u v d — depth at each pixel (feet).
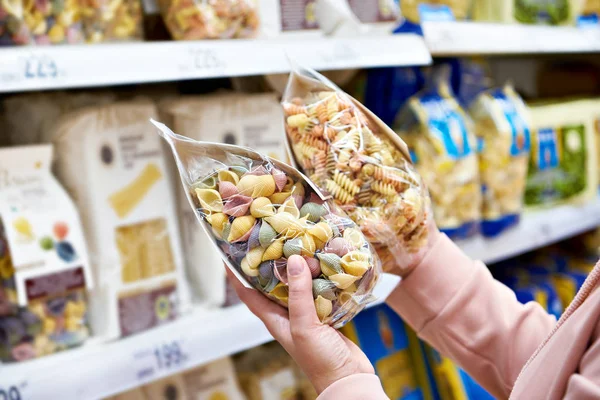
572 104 5.83
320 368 1.98
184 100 3.67
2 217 3.00
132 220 3.45
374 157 2.42
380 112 4.96
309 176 2.45
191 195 2.11
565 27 5.41
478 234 4.91
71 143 3.37
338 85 5.06
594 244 6.53
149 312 3.47
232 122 3.73
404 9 4.31
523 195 5.49
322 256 2.01
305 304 1.94
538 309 2.72
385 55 3.93
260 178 2.04
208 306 3.76
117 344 3.26
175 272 3.60
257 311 2.17
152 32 4.18
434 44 4.24
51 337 3.17
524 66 7.23
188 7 3.43
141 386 3.89
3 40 2.94
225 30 3.53
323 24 4.05
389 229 2.42
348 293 2.06
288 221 2.01
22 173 3.14
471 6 5.45
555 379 1.92
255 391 4.35
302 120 2.44
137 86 4.37
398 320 5.10
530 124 5.13
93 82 2.87
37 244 3.08
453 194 4.60
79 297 3.29
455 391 4.84
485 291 2.72
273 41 3.50
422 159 4.56
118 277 3.36
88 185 3.34
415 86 5.06
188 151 2.11
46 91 3.91
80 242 3.23
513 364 2.61
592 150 5.88
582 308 1.94
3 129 3.85
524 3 5.35
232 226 2.04
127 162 3.46
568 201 5.82
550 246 6.91
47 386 2.89
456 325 2.70
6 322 3.07
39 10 3.08
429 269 2.73
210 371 4.12
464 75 5.43
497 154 4.92
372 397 1.94
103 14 3.31
